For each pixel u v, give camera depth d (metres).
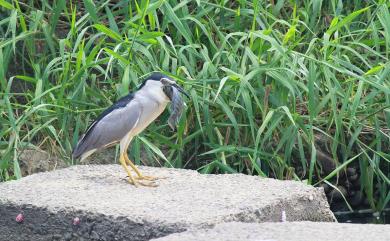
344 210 13.68
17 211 9.37
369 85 12.95
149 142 12.37
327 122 13.01
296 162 13.48
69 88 12.78
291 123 12.43
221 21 13.24
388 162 13.45
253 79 12.74
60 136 12.83
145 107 10.04
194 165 13.09
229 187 9.84
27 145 12.19
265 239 7.96
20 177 11.66
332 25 12.30
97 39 13.80
